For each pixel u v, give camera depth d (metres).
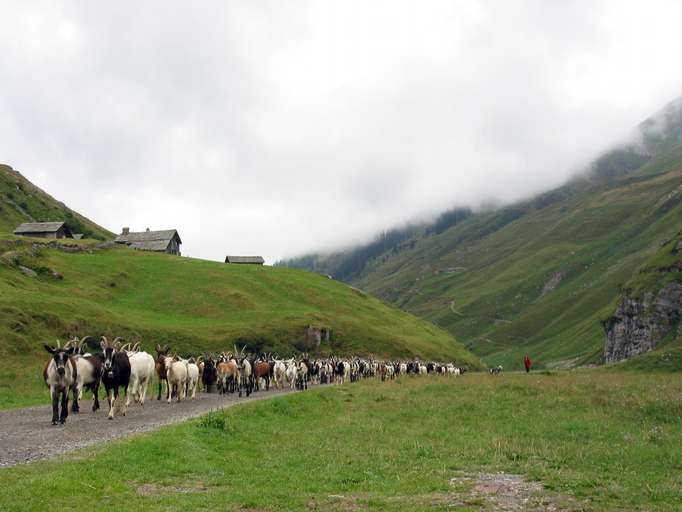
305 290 115.25
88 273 93.75
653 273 180.25
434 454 18.48
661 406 28.58
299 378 47.66
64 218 192.75
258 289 106.69
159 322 78.00
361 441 21.11
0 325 54.16
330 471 15.75
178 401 32.94
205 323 83.62
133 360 29.92
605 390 36.47
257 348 78.69
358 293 133.12
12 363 49.22
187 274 106.38
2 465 14.33
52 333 58.09
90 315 66.12
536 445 20.17
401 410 30.50
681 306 164.88
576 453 18.56
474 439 21.47
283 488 13.65
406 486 14.03
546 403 31.62
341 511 11.62
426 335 118.19
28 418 24.58
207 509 11.44
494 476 15.31
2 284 69.06
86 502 11.45
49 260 92.31
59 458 14.90
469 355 123.62
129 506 11.29
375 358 89.00
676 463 17.11
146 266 107.19
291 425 25.39
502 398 34.19
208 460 16.53
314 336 87.75
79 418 24.42
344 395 39.94
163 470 14.69
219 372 39.91
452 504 12.32
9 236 103.56
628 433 22.62
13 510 10.48
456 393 38.00
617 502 12.55
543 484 14.20
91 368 26.58
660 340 163.00
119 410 27.38
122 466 14.50
